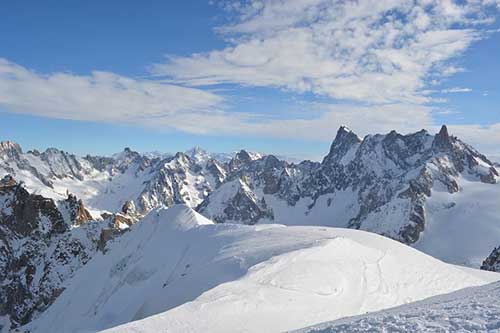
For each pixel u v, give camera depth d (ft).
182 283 202.28
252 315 124.77
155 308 195.11
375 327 67.41
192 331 110.52
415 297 170.09
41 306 358.43
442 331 59.31
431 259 231.50
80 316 300.81
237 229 278.46
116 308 278.26
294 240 223.51
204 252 258.98
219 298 130.21
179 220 335.06
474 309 69.46
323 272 166.71
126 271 316.40
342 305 145.18
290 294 142.51
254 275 154.71
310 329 84.38
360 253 202.59
